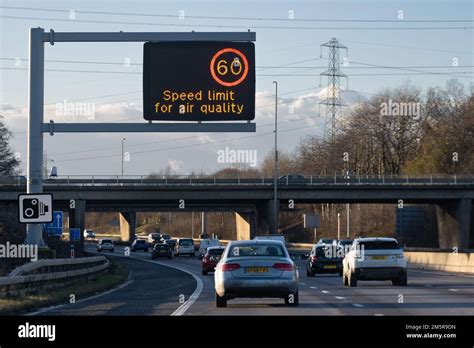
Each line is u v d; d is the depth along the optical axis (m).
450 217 92.81
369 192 88.81
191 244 99.94
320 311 22.92
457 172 116.19
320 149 131.12
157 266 69.38
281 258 24.34
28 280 27.62
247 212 116.25
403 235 107.38
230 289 23.84
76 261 37.75
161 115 32.19
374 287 35.16
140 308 24.44
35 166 34.16
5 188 78.81
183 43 32.16
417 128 131.12
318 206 129.00
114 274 47.66
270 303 26.25
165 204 98.00
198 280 44.84
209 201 92.25
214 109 32.03
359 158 130.25
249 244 25.12
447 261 55.97
